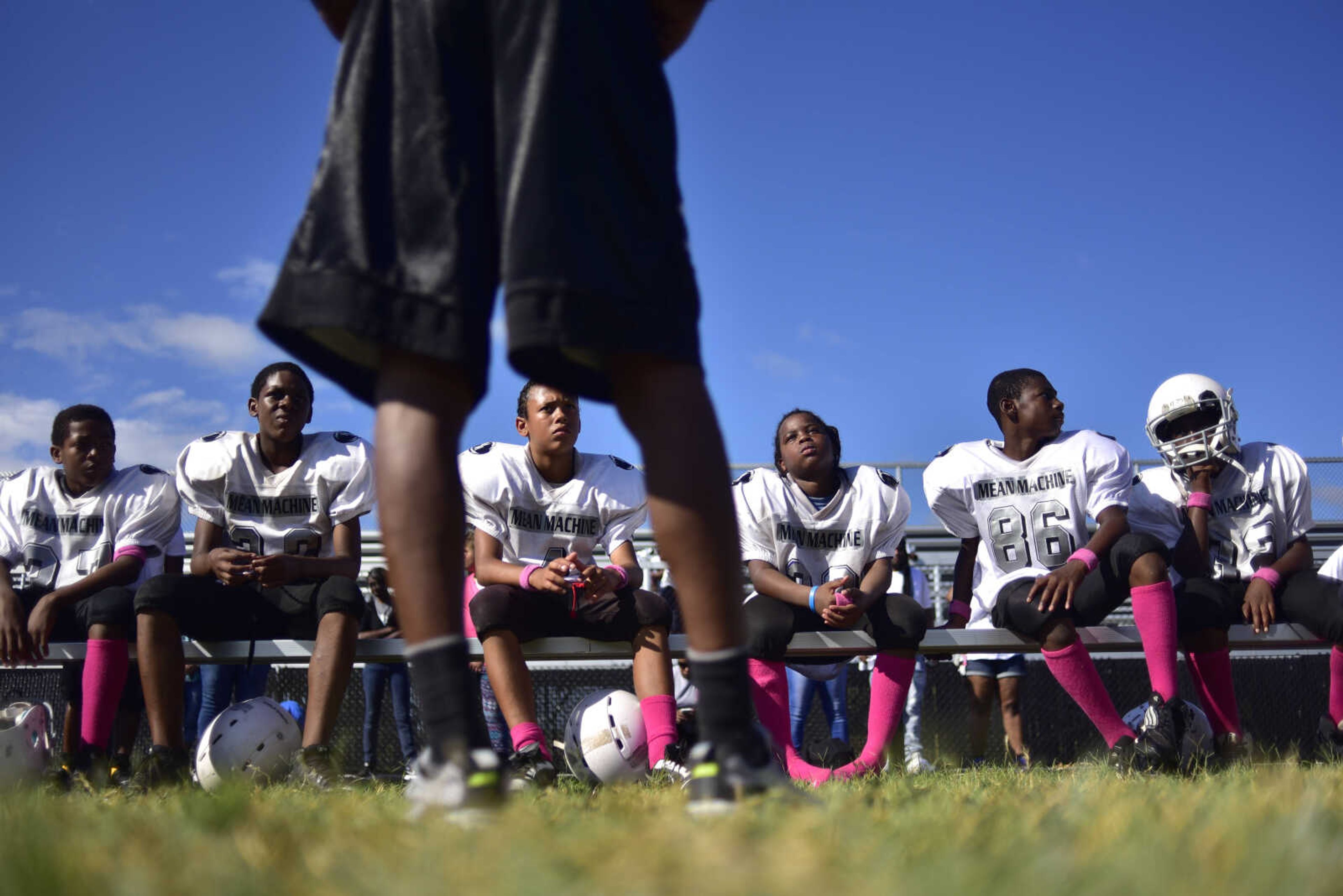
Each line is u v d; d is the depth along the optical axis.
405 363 1.33
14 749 3.10
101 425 3.97
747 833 1.02
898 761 4.39
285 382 3.65
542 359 1.35
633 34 1.38
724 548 1.33
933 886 0.74
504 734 4.75
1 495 4.00
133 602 3.43
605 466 3.87
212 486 3.66
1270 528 3.96
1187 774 3.19
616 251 1.27
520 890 0.75
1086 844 1.01
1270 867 0.80
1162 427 3.99
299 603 3.51
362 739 5.55
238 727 3.13
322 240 1.30
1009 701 5.31
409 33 1.37
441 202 1.30
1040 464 3.89
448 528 1.32
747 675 1.36
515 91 1.31
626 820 1.24
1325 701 5.43
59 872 0.81
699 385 1.34
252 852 0.96
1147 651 3.44
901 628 3.61
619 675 5.70
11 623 3.62
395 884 0.79
